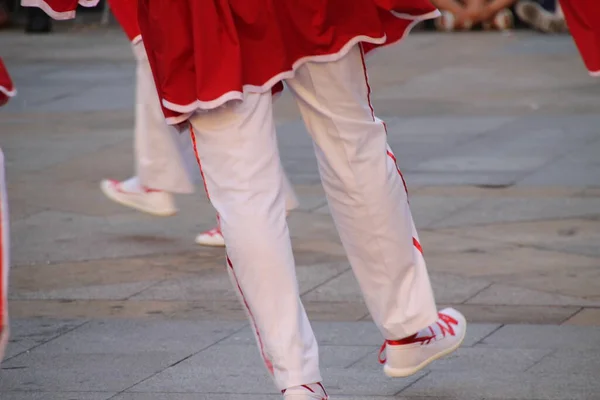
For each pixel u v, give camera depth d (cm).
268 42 535
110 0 916
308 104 566
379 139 581
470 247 990
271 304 531
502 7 2741
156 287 899
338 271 927
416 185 1220
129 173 1332
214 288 895
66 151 1457
